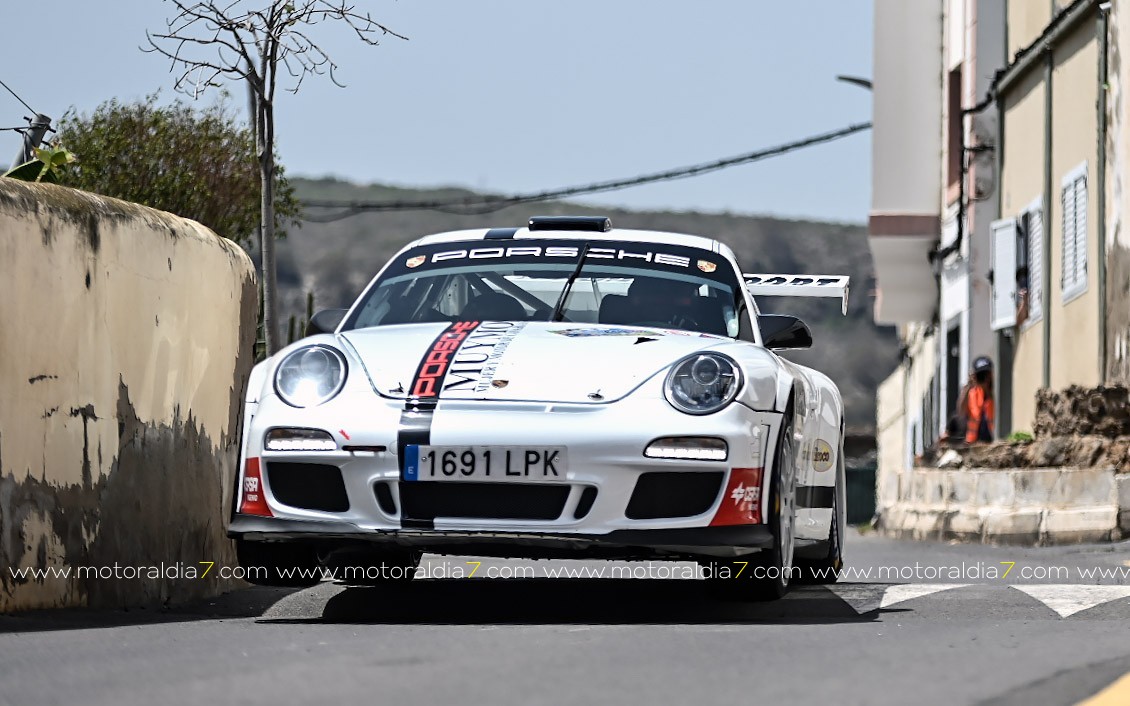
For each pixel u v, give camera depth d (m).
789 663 15.84
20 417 21.36
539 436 20.42
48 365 22.05
